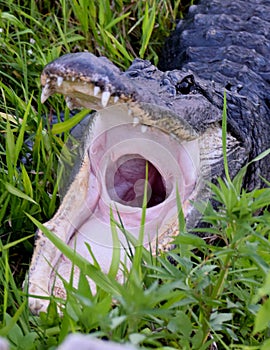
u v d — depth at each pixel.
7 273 2.93
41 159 4.39
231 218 2.52
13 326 2.71
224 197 2.54
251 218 2.51
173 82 4.02
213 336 2.92
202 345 2.68
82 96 3.47
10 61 5.17
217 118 4.08
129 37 6.08
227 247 2.66
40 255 3.29
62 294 3.16
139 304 1.98
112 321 2.06
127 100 3.32
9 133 3.96
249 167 4.52
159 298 2.11
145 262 3.14
